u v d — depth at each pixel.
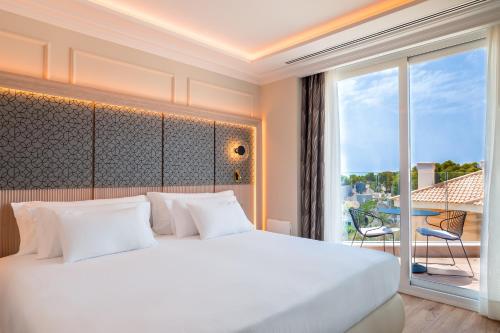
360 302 1.77
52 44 2.53
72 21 2.60
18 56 2.37
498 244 2.46
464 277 2.82
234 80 3.98
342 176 3.62
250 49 3.57
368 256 2.15
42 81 2.39
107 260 2.00
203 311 1.25
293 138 3.84
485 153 2.58
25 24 2.40
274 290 1.50
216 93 3.77
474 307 2.66
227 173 3.84
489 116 2.56
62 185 2.54
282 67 3.80
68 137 2.58
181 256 2.12
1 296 1.58
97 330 1.10
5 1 2.28
